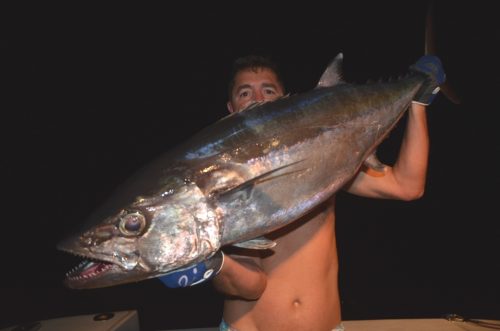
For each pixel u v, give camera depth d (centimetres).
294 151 101
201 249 93
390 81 119
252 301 122
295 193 100
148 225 92
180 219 93
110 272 92
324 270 125
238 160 97
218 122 102
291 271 121
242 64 136
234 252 122
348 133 108
